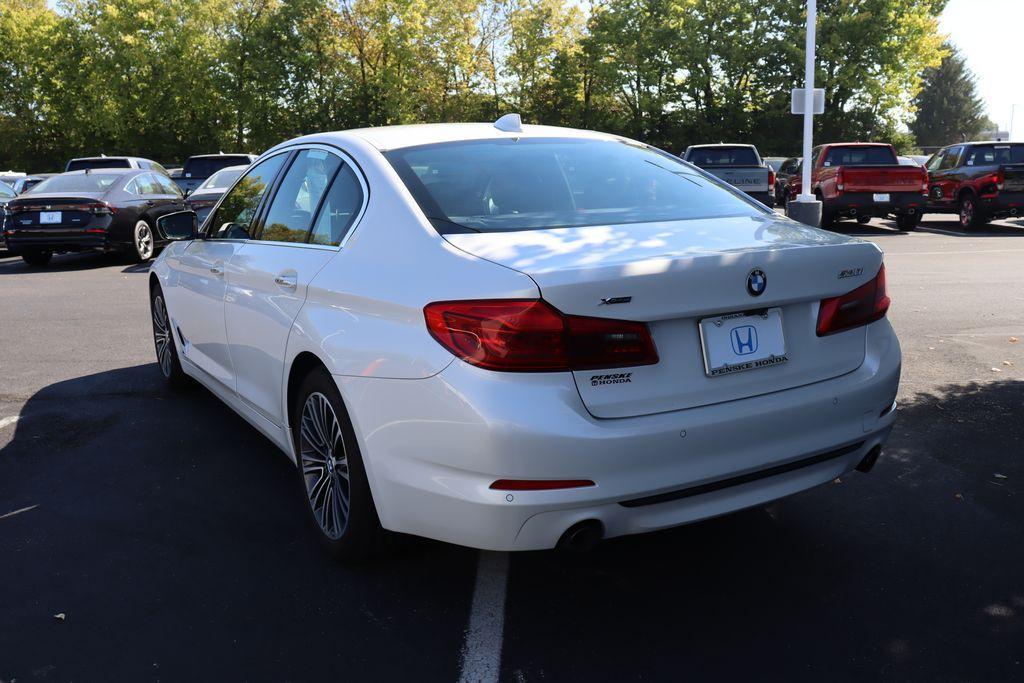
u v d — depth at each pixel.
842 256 2.78
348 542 2.96
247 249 3.80
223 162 20.36
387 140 3.35
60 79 45.81
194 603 2.84
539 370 2.33
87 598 2.88
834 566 3.05
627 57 43.31
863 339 2.89
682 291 2.45
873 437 2.89
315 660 2.51
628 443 2.36
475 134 3.50
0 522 3.52
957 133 85.50
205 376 4.57
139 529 3.43
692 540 3.29
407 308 2.55
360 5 43.78
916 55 41.41
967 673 2.39
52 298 9.95
